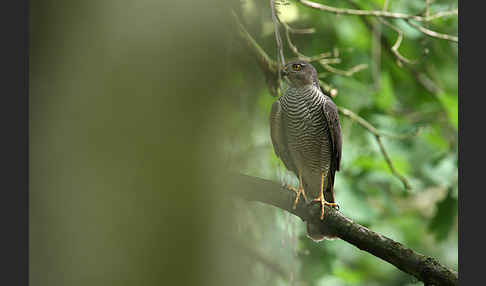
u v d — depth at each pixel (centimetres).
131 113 406
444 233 1098
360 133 1099
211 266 399
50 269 409
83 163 411
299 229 1012
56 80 428
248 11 927
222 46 424
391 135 989
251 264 432
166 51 407
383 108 1129
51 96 429
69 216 409
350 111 1045
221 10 428
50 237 413
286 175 869
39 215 420
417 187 1127
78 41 424
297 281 711
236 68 775
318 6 904
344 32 1154
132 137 404
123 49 411
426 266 561
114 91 409
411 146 1165
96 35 420
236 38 802
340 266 1196
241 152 549
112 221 400
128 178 401
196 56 411
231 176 461
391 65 1206
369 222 1035
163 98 405
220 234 405
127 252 395
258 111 917
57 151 420
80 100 418
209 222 402
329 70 984
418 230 1330
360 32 1185
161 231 395
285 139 879
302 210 711
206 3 416
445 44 1148
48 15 435
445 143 1141
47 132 426
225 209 412
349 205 1038
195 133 408
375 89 1064
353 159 1094
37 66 437
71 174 413
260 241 716
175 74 407
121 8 414
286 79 873
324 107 865
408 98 1273
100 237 401
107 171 405
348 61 1148
